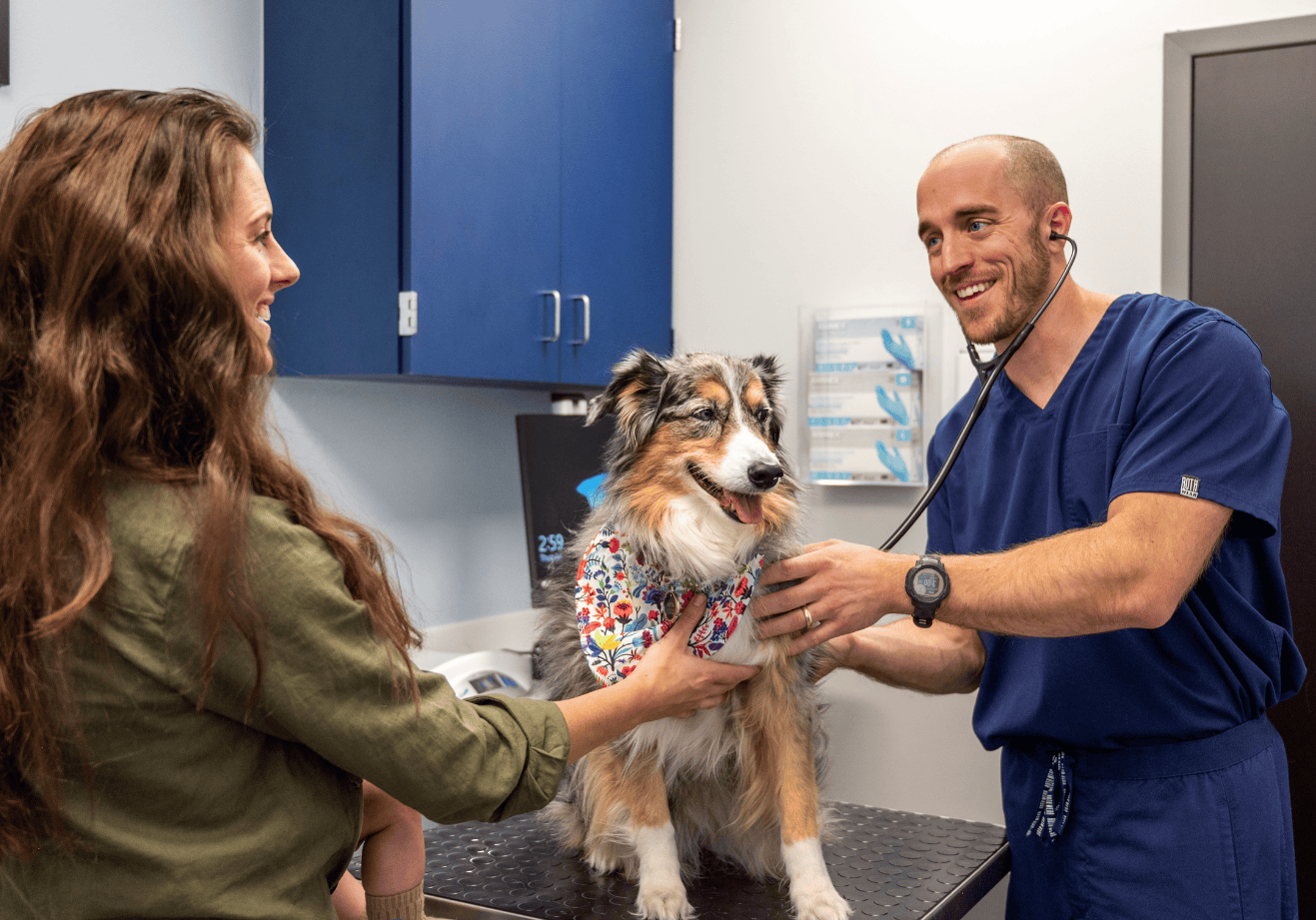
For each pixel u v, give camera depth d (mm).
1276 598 1405
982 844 1562
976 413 1449
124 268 712
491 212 2139
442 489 2551
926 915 1244
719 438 1276
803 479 2592
